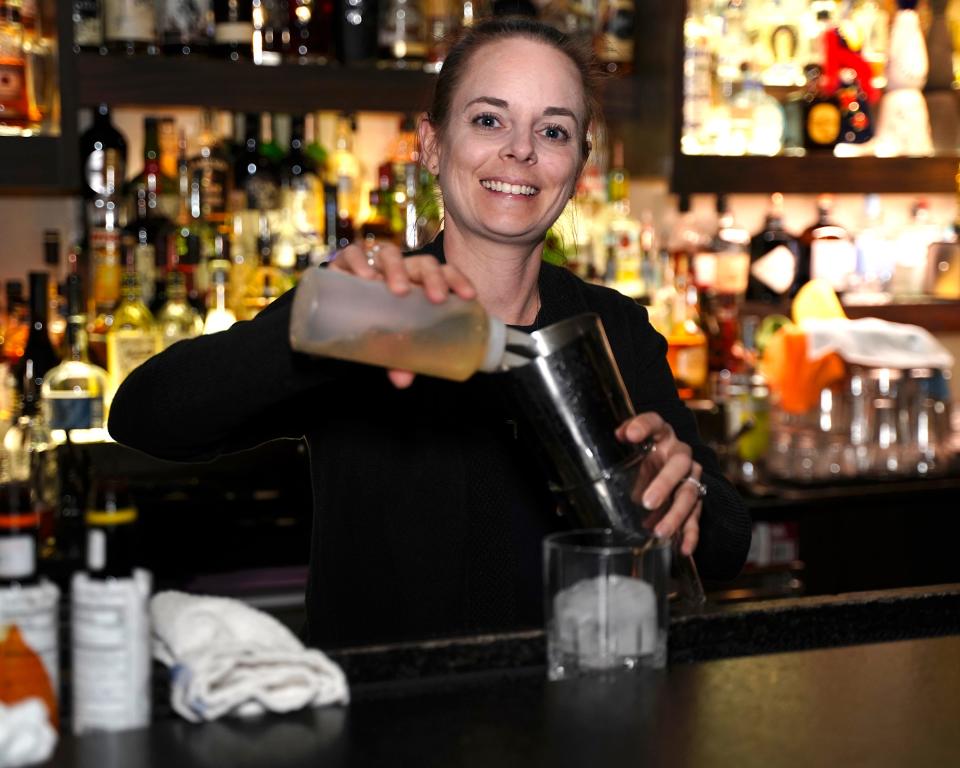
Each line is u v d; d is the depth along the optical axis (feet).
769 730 3.05
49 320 8.34
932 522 9.43
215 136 8.79
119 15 8.33
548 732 3.01
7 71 8.00
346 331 3.38
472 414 5.16
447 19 8.89
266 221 8.60
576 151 5.19
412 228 8.95
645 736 2.99
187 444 4.34
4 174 7.93
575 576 3.39
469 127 5.10
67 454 7.32
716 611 3.70
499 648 3.49
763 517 9.01
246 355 3.99
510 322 5.42
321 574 5.18
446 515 5.12
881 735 3.03
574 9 9.27
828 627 3.79
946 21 10.36
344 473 5.14
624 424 3.72
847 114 10.01
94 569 3.02
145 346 8.24
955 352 11.45
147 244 8.60
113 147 8.48
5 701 2.91
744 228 10.79
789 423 9.79
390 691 3.29
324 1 8.81
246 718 3.08
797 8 10.06
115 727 2.99
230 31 8.53
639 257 9.64
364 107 8.70
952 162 10.12
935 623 3.90
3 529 3.04
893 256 10.77
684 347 9.54
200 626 3.20
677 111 9.31
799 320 10.19
